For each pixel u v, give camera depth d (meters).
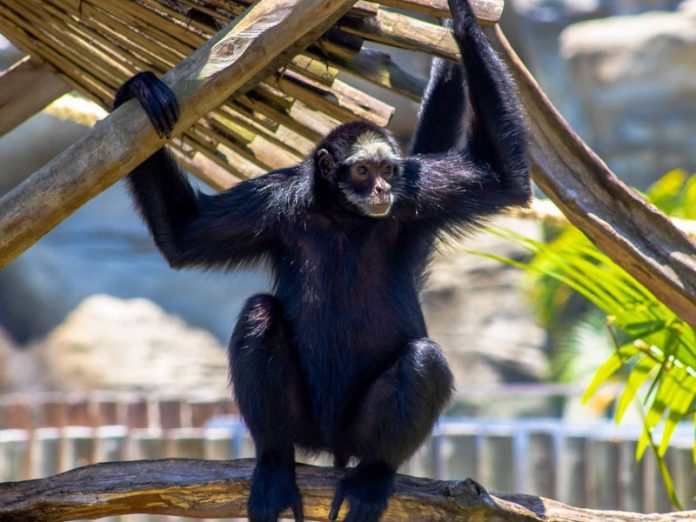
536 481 33.75
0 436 34.91
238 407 17.30
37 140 67.31
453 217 18.53
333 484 16.77
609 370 20.44
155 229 17.72
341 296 18.31
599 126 72.69
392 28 17.17
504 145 17.42
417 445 16.95
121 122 14.82
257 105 18.72
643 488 32.88
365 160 18.12
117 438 34.38
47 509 15.91
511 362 69.44
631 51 70.81
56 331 66.94
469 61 17.12
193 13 16.45
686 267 16.73
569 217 17.53
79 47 19.14
